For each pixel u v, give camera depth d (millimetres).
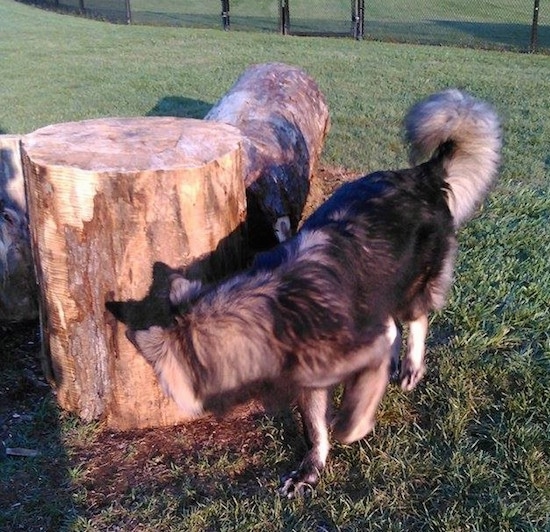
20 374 1865
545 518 1326
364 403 1409
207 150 1556
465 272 2271
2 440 1613
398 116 4055
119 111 4371
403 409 1663
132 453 1556
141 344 1266
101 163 1459
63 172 1436
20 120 4188
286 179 2271
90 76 5516
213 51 6535
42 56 6473
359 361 1319
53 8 10406
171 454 1562
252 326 1232
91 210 1455
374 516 1364
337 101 4430
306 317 1258
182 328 1228
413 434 1571
